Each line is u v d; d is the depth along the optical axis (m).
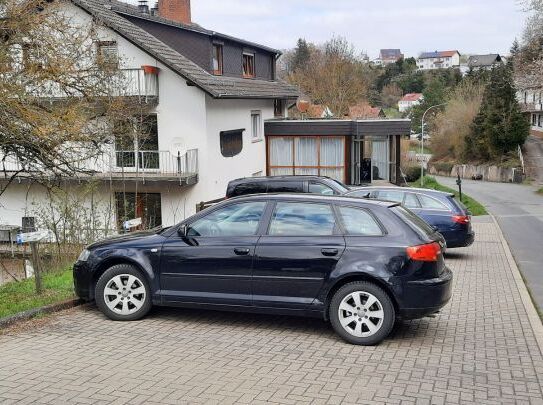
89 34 13.84
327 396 4.81
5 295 8.39
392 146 30.09
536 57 37.94
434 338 6.52
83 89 12.06
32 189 22.38
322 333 6.61
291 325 6.91
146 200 22.83
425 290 6.14
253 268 6.58
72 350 5.96
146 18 22.73
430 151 72.06
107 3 22.53
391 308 6.16
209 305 6.77
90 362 5.59
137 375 5.25
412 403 4.69
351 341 6.22
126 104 16.03
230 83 24.39
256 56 29.34
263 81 30.06
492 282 10.10
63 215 13.26
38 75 10.29
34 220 15.38
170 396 4.79
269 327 6.83
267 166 29.09
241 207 6.92
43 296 8.13
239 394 4.84
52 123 9.60
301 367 5.50
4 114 8.99
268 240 6.60
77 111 10.58
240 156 25.67
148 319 7.12
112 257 7.07
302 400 4.72
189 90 21.92
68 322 7.00
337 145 28.23
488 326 7.06
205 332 6.61
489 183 49.06
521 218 23.23
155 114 22.28
